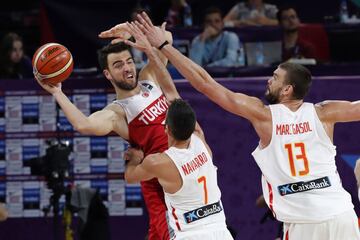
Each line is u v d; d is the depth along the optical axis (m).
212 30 11.63
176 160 6.95
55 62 7.16
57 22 13.04
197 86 6.99
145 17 7.11
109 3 13.09
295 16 11.74
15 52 11.45
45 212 9.66
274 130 6.99
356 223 7.07
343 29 11.78
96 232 9.62
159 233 7.64
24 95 10.27
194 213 7.05
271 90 7.25
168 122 6.98
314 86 10.04
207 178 7.09
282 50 11.73
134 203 10.27
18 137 10.30
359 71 10.59
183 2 12.81
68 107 7.18
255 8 12.99
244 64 11.71
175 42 11.80
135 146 7.75
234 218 10.21
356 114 7.09
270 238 10.19
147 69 7.96
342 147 10.09
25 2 15.09
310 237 7.01
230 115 10.12
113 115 7.59
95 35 13.07
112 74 7.68
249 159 10.16
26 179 10.33
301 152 6.99
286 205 7.02
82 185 10.28
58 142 9.70
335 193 7.04
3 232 10.39
